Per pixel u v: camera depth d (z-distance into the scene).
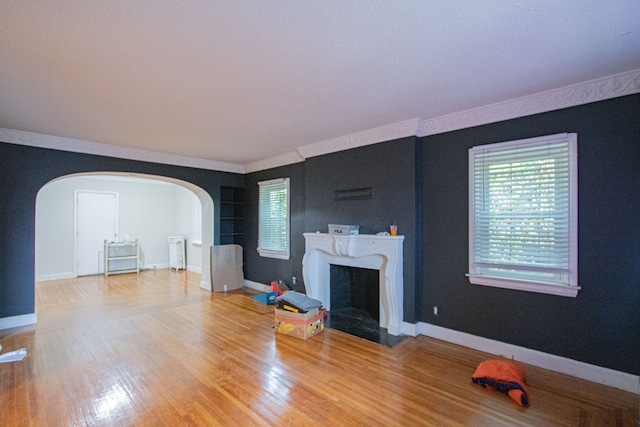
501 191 3.05
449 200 3.43
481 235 3.18
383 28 1.82
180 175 5.54
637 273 2.42
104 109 3.10
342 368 2.79
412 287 3.56
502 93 2.79
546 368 2.79
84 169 4.51
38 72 2.31
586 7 1.63
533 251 2.86
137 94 2.74
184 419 2.08
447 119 3.38
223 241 6.37
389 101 2.96
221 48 2.02
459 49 2.05
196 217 8.12
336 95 2.80
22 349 2.96
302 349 3.21
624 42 1.97
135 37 1.88
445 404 2.25
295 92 2.73
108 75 2.38
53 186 7.04
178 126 3.69
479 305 3.21
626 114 2.46
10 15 1.65
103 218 7.71
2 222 3.86
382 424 2.04
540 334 2.84
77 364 2.87
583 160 2.63
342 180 4.28
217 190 6.03
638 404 2.25
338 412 2.16
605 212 2.54
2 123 3.58
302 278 5.09
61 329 3.80
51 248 6.99
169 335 3.60
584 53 2.11
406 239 3.62
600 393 2.40
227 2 1.58
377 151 3.90
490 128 3.15
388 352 3.14
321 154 4.55
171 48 2.01
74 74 2.35
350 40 1.94
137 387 2.48
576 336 2.66
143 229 8.34
